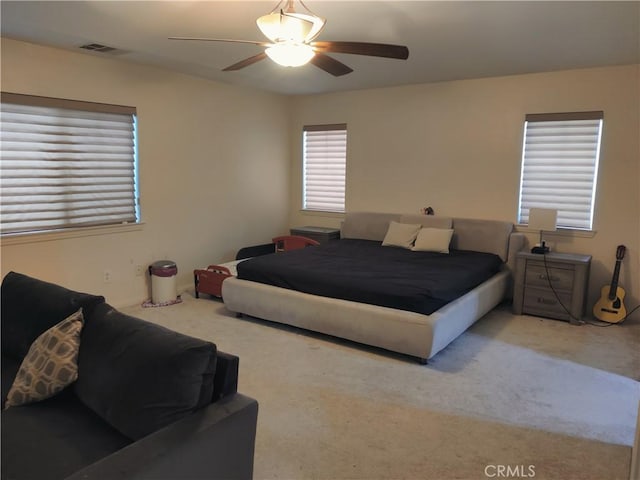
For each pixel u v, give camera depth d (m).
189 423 1.65
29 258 3.84
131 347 1.88
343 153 6.04
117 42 3.54
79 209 4.19
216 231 5.52
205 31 3.27
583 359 3.41
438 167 5.30
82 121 4.12
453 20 3.03
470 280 3.94
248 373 3.14
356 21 3.05
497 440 2.40
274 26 2.34
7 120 3.65
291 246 5.79
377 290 3.49
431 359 3.39
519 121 4.75
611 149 4.31
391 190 5.68
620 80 4.21
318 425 2.52
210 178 5.37
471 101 5.00
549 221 4.32
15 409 2.00
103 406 1.85
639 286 4.29
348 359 3.38
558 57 3.96
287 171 6.49
